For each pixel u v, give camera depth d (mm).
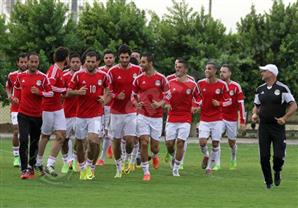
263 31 88562
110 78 41000
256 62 88375
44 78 39750
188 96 42750
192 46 86250
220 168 50188
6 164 48281
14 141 46375
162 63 86188
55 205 30781
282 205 32125
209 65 45906
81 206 30625
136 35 86312
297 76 86750
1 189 35500
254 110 38406
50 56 84188
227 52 87562
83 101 40156
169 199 33250
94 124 40156
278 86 37375
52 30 83812
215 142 46688
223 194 35375
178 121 43031
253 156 61500
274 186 39094
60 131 40406
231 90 49281
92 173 40875
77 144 40500
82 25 86438
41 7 83625
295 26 87625
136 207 30625
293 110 37188
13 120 46156
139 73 41844
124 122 41781
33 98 40094
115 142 41969
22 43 83688
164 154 60688
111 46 83812
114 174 43719
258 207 31359
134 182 39812
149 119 41844
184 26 87250
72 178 40938
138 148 47281
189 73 84875
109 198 33188
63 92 40000
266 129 37750
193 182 40469
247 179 42594
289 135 90812
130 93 41656
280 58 87500
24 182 38500
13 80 45969
